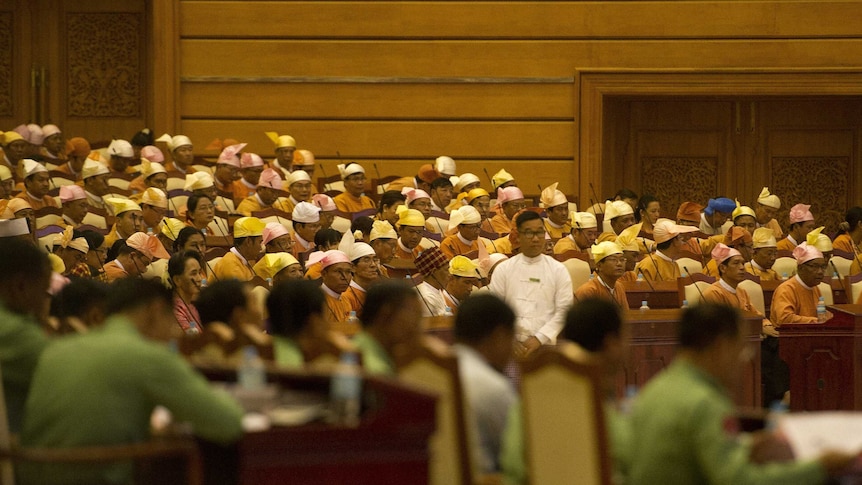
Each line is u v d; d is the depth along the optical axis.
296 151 37.38
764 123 41.50
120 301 10.97
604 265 23.34
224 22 39.22
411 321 11.98
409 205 31.41
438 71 39.31
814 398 22.02
